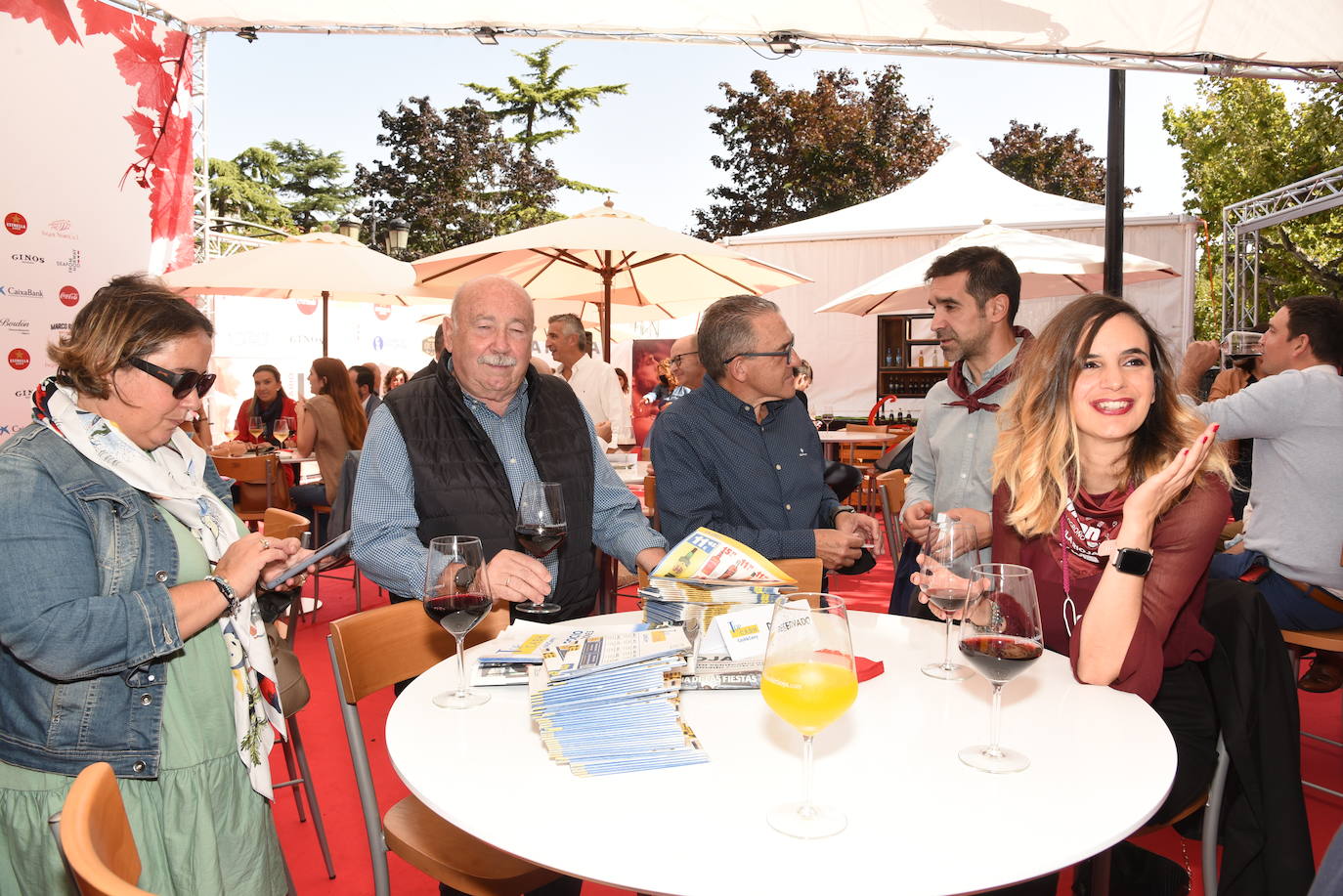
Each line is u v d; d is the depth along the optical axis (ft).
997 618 4.36
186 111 18.08
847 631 3.76
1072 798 4.04
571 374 22.52
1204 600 6.59
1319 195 32.45
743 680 5.49
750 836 3.65
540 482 7.86
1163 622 5.86
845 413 33.55
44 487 5.16
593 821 3.79
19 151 14.83
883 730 4.87
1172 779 4.29
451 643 6.67
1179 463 5.66
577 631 5.77
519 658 5.58
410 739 4.76
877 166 76.74
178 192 17.99
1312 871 6.06
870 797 4.03
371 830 5.93
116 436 5.52
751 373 9.28
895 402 33.19
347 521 15.16
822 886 3.27
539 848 3.54
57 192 15.48
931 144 77.56
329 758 11.80
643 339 37.86
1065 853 3.54
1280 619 10.60
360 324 43.65
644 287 21.47
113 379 5.41
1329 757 11.77
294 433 27.55
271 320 38.86
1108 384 6.40
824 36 17.06
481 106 104.01
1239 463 16.30
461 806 3.93
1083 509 6.69
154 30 17.20
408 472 8.00
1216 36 15.81
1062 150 79.51
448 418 8.12
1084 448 6.79
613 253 19.98
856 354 33.24
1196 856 9.08
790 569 7.99
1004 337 9.48
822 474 10.09
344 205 119.03
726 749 4.59
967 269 9.29
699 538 6.25
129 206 16.92
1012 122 80.48
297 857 9.41
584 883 9.06
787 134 77.66
